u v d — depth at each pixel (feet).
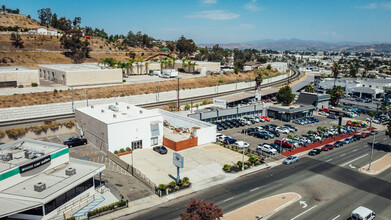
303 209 114.21
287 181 139.44
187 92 327.67
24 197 97.96
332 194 127.65
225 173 146.82
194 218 80.69
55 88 281.33
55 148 128.36
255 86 417.28
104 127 165.89
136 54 612.29
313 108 284.61
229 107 275.18
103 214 107.55
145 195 123.34
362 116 294.66
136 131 174.91
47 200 98.22
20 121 202.69
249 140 203.62
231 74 456.45
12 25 607.37
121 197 121.19
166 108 271.90
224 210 111.75
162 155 168.96
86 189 118.21
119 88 309.63
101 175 141.59
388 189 133.90
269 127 234.58
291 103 312.29
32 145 132.87
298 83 457.68
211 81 400.67
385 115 291.38
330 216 109.60
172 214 108.58
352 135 223.71
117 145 168.35
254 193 126.52
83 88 290.56
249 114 266.98
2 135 181.78
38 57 448.24
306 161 167.22
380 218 109.40
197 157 166.91
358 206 117.91
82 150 174.19
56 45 519.60
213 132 193.06
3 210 91.56
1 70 282.36
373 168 158.71
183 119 212.23
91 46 577.84
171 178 139.03
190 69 455.22
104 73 324.39
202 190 128.67
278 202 119.03
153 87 332.60
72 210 110.01
